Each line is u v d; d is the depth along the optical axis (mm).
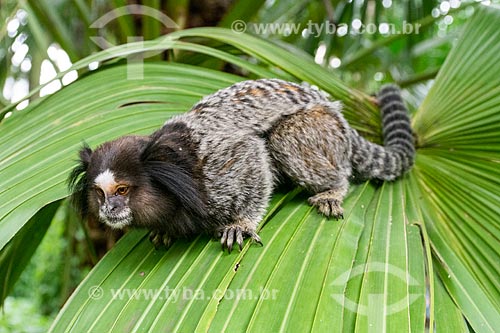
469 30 805
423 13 1002
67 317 575
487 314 590
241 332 546
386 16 1035
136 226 642
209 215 647
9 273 715
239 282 584
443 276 616
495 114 717
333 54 1005
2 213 606
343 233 627
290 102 710
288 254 606
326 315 556
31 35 951
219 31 781
